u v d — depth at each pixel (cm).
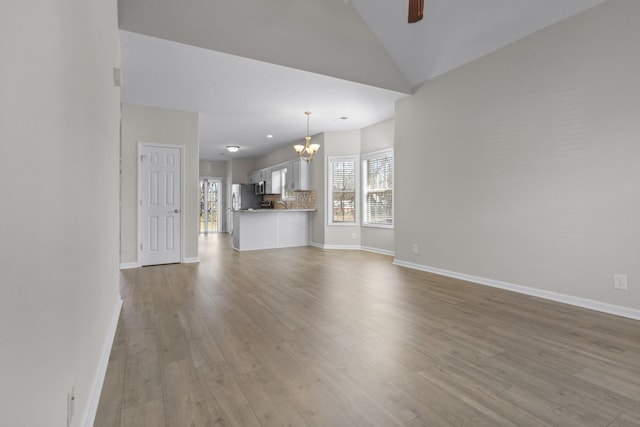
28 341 77
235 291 379
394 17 436
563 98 332
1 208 63
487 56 402
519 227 373
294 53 412
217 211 1201
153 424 151
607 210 304
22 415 73
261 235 754
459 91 438
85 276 148
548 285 348
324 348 230
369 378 191
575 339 245
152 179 542
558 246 339
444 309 314
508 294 367
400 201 537
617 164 297
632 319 288
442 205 464
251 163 1145
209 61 389
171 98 508
